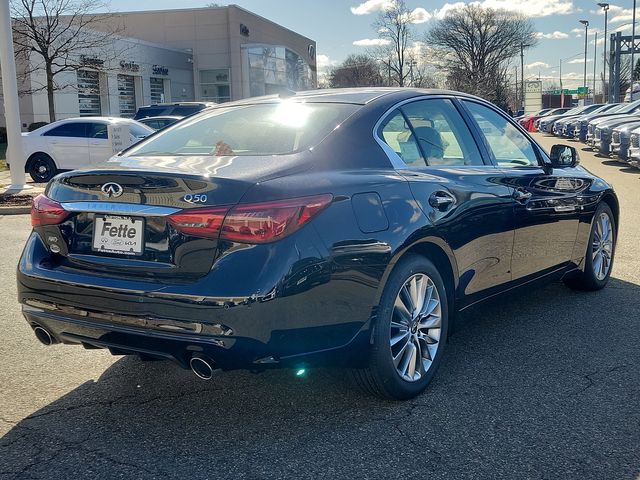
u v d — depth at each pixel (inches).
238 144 146.5
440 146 163.8
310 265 120.6
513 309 210.7
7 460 121.3
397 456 120.6
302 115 151.8
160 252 124.0
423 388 146.9
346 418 136.7
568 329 190.1
